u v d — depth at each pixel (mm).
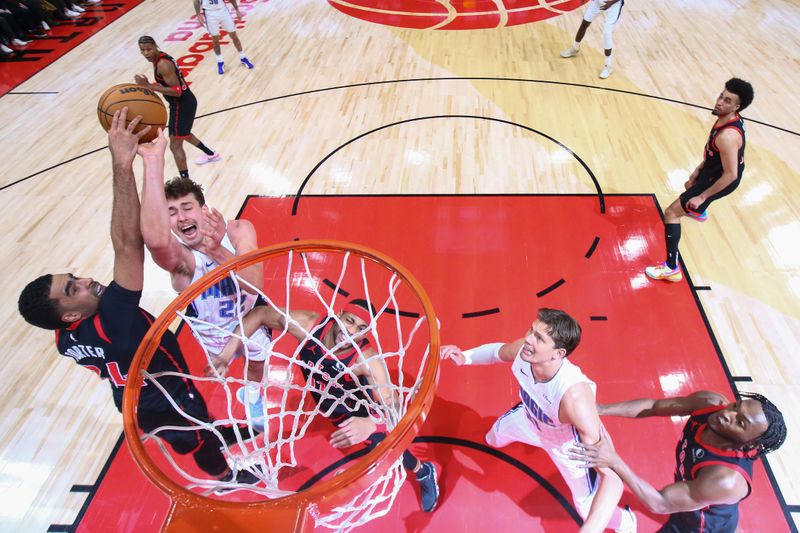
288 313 2883
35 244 4863
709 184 3857
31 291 2068
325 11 9312
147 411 2463
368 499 2438
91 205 5309
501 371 3711
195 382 3537
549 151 5664
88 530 2998
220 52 7293
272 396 3518
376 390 2727
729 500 2303
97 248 4809
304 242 2576
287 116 6465
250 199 5215
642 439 3285
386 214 4965
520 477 3174
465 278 4324
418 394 1898
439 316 4051
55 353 3969
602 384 3562
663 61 7250
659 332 3871
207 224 2750
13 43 8422
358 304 4105
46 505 3113
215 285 2779
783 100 6309
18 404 3639
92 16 9422
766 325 3895
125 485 3182
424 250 4586
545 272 4348
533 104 6457
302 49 8047
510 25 8492
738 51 7430
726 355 3713
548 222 4793
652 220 4766
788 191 5012
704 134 5805
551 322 2383
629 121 6070
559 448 2771
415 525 2984
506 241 4629
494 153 5672
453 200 5078
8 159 5992
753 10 8625
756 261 4371
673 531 2658
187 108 5098
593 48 7672
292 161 5703
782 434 2215
